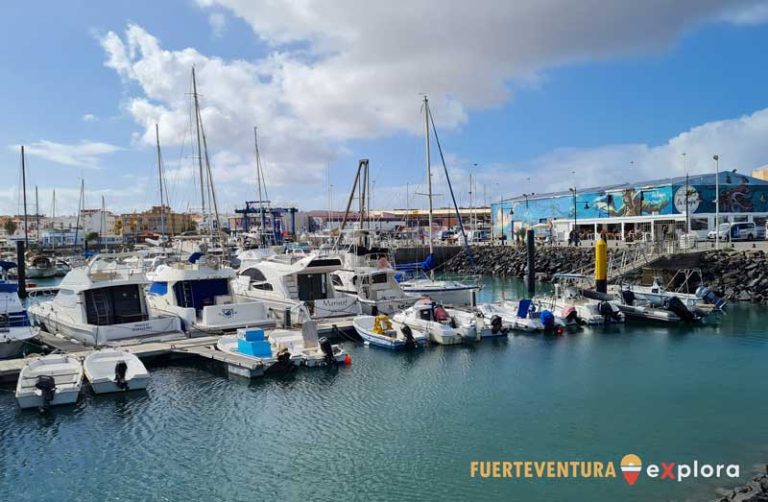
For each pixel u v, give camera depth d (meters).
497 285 57.94
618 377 22.19
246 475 14.37
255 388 20.47
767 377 22.20
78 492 13.59
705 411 18.61
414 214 125.19
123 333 24.59
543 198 83.56
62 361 20.77
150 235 97.00
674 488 13.73
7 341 22.42
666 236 57.72
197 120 44.31
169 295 29.64
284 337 25.45
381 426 17.33
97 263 27.80
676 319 31.95
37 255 70.44
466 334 27.36
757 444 16.12
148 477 14.27
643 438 16.55
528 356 25.09
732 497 12.44
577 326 31.19
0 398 19.12
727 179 62.81
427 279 45.34
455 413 18.39
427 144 45.75
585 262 58.03
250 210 96.44
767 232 55.16
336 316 30.81
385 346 26.06
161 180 59.81
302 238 73.94
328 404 19.05
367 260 39.41
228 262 45.50
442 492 13.61
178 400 19.22
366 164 48.56
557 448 15.91
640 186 66.94
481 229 113.00
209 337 25.55
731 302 39.94
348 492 13.59
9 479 14.13
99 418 17.69
